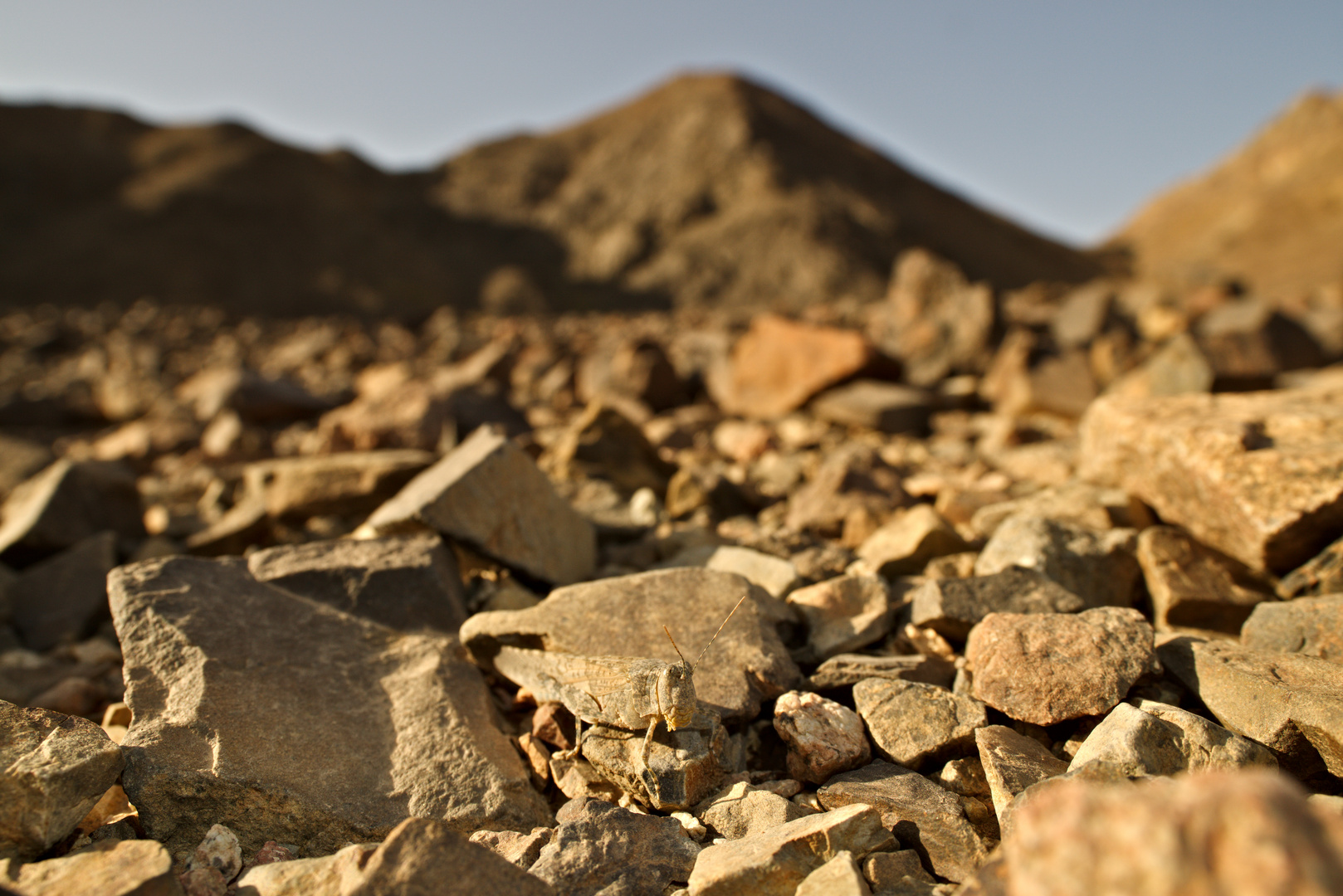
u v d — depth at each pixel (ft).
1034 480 20.66
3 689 13.70
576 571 15.14
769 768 10.16
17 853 7.95
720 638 10.93
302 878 7.97
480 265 276.00
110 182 253.24
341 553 12.67
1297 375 29.50
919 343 38.22
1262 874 3.93
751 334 35.14
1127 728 8.51
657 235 289.12
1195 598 11.97
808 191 297.12
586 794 9.70
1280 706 9.10
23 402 43.91
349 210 267.39
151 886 7.41
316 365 57.31
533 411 34.76
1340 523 12.05
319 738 9.83
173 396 43.21
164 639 10.50
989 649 10.31
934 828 8.55
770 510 20.03
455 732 10.09
